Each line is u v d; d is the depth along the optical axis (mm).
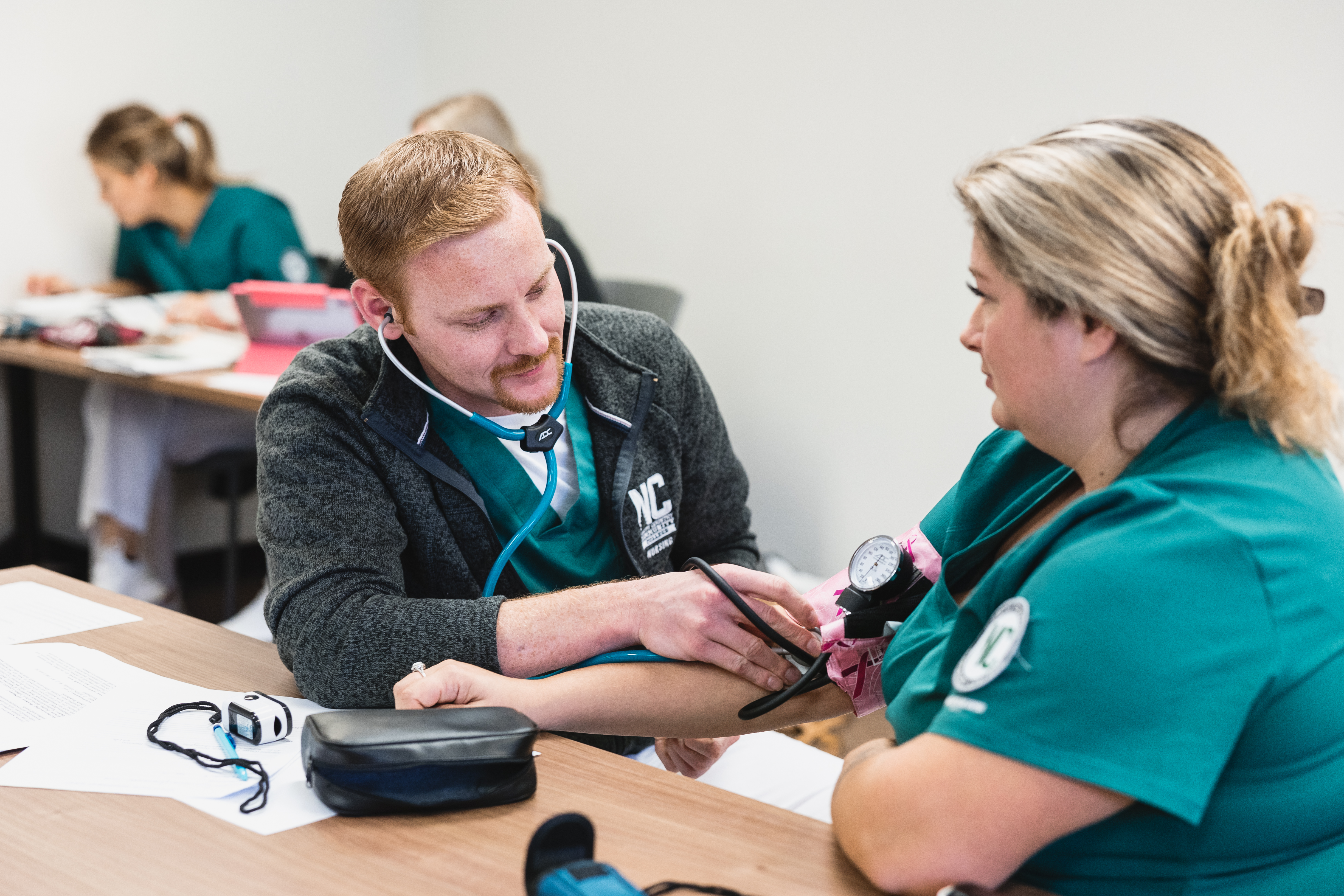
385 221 1029
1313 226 713
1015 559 771
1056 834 674
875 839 710
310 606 1050
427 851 748
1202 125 2484
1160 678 657
